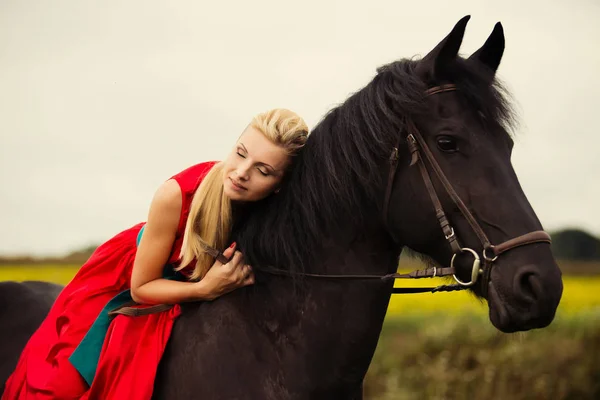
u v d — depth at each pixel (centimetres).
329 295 210
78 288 236
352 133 210
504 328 190
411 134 203
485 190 195
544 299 185
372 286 212
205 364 206
